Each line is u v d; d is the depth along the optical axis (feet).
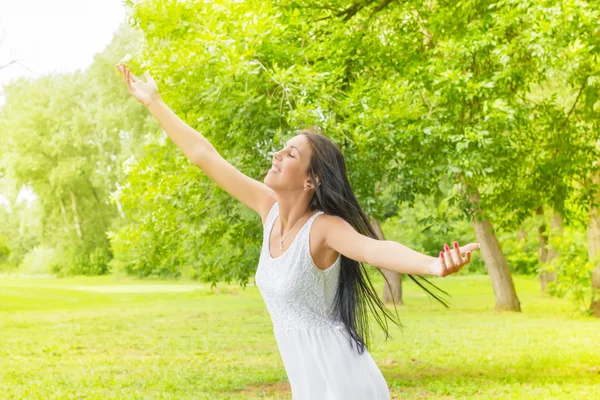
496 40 29.53
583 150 35.35
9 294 96.68
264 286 8.36
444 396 27.12
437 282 124.36
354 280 8.35
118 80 142.20
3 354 42.32
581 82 33.09
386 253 7.23
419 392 27.94
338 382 8.00
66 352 43.21
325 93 25.12
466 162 25.63
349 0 32.86
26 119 166.20
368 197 25.52
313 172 8.14
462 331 52.60
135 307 85.61
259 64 25.44
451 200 29.30
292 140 8.31
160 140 28.63
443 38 33.17
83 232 178.09
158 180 28.12
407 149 27.37
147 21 27.96
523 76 31.76
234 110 25.30
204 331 54.95
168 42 29.71
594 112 35.65
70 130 169.78
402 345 44.24
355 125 25.30
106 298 100.68
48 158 170.40
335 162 8.21
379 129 24.63
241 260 27.71
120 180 162.71
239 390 29.09
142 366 36.60
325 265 8.03
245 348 43.93
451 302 87.10
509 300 72.84
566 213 36.24
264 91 26.17
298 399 8.38
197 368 35.45
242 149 25.82
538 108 36.32
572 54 26.43
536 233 107.04
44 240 181.06
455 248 6.42
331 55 28.86
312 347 8.10
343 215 8.19
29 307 84.99
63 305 89.04
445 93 27.14
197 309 80.79
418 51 33.24
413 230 110.52
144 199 28.27
